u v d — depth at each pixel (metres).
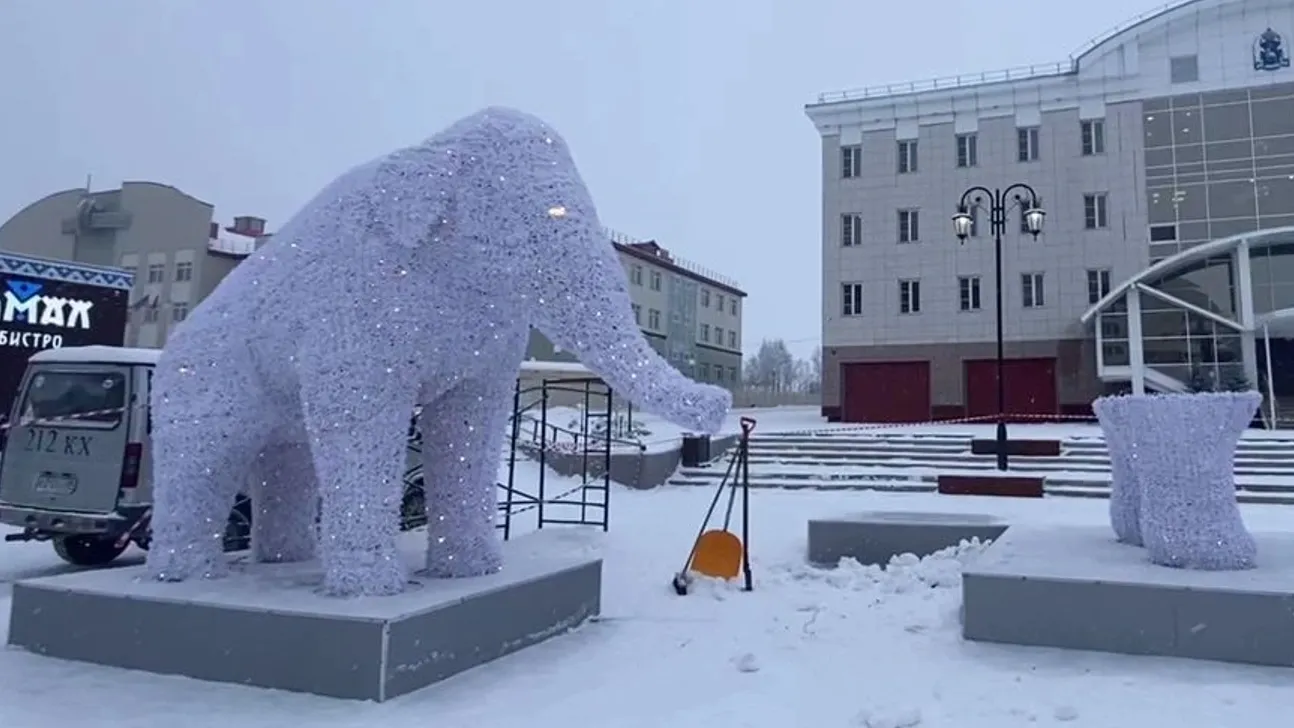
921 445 19.44
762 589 7.80
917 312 29.80
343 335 5.21
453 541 5.90
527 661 5.45
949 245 29.66
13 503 8.57
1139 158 28.16
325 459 5.25
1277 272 25.20
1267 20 27.39
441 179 5.21
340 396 5.20
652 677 5.18
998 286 18.00
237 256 36.12
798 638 6.12
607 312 5.02
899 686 5.02
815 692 4.93
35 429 8.61
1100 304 26.38
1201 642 5.41
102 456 8.27
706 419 4.74
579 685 5.00
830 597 7.48
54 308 15.28
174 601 5.06
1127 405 6.54
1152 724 4.37
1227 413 6.04
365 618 4.66
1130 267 27.84
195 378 5.68
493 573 5.97
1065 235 28.52
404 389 5.30
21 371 14.78
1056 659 5.48
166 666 5.03
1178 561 6.10
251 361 5.62
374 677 4.61
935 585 7.83
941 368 29.36
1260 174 27.05
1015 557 6.55
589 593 6.62
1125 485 7.25
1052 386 28.22
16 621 5.53
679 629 6.37
